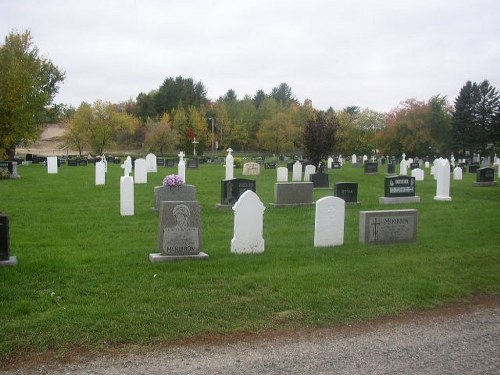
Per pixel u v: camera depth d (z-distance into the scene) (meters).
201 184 27.89
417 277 9.49
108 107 75.38
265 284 8.80
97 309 7.39
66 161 55.78
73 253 10.74
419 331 7.09
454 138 73.88
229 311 7.56
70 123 75.94
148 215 16.42
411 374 5.71
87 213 16.75
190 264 9.90
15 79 35.91
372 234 12.09
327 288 8.70
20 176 33.50
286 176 31.39
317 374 5.68
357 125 80.38
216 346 6.44
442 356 6.23
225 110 88.69
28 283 8.52
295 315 7.52
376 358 6.14
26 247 11.44
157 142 75.19
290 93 138.12
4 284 8.41
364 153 78.69
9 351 6.08
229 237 13.07
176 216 10.17
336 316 7.56
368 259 10.76
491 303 8.43
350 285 8.91
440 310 8.04
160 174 35.97
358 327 7.21
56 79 59.28
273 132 81.06
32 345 6.25
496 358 6.18
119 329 6.74
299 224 15.27
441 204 19.88
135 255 10.64
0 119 35.69
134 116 98.81
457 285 9.14
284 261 10.41
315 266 10.08
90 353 6.13
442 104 70.56
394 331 7.08
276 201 18.53
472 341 6.74
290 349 6.39
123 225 14.61
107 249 11.34
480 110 74.69
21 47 42.59
